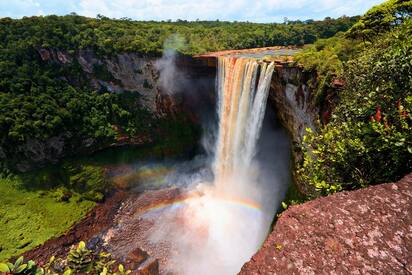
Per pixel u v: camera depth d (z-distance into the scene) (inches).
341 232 146.7
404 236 141.9
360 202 163.0
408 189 168.1
